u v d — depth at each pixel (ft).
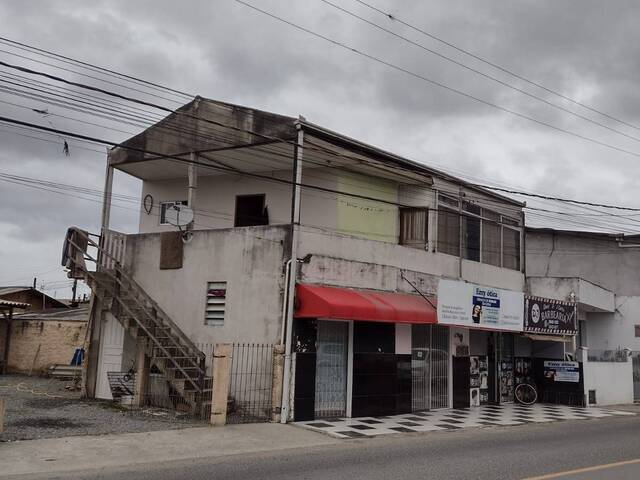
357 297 48.24
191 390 45.70
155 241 54.95
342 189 56.08
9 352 79.92
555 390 70.23
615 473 29.37
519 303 63.93
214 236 51.42
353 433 41.93
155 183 65.82
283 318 45.88
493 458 33.30
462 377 61.46
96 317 56.44
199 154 54.75
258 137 50.37
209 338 50.03
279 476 27.66
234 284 49.49
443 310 53.52
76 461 29.81
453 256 63.21
